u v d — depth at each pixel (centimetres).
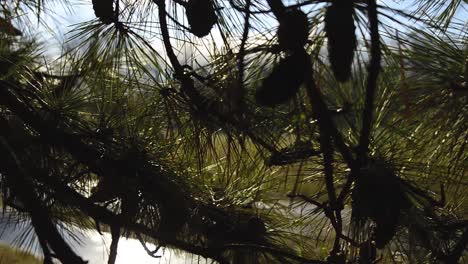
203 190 163
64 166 167
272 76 117
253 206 166
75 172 168
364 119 120
